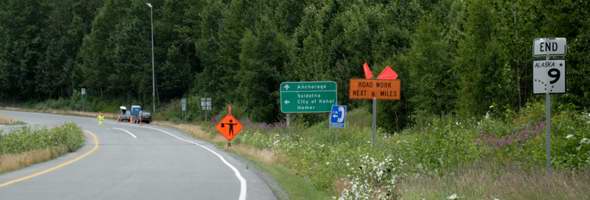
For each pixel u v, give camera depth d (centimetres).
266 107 4750
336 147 2009
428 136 1495
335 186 1391
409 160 1389
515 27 2214
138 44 8400
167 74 8319
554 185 886
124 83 8712
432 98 3183
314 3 6312
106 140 4456
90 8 10544
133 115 7325
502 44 2330
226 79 6919
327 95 2792
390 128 3438
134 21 8438
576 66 1582
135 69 8456
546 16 1697
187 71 8444
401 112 3444
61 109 9600
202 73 7888
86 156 2898
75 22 10188
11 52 10281
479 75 2514
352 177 1321
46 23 10381
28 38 10281
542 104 1942
